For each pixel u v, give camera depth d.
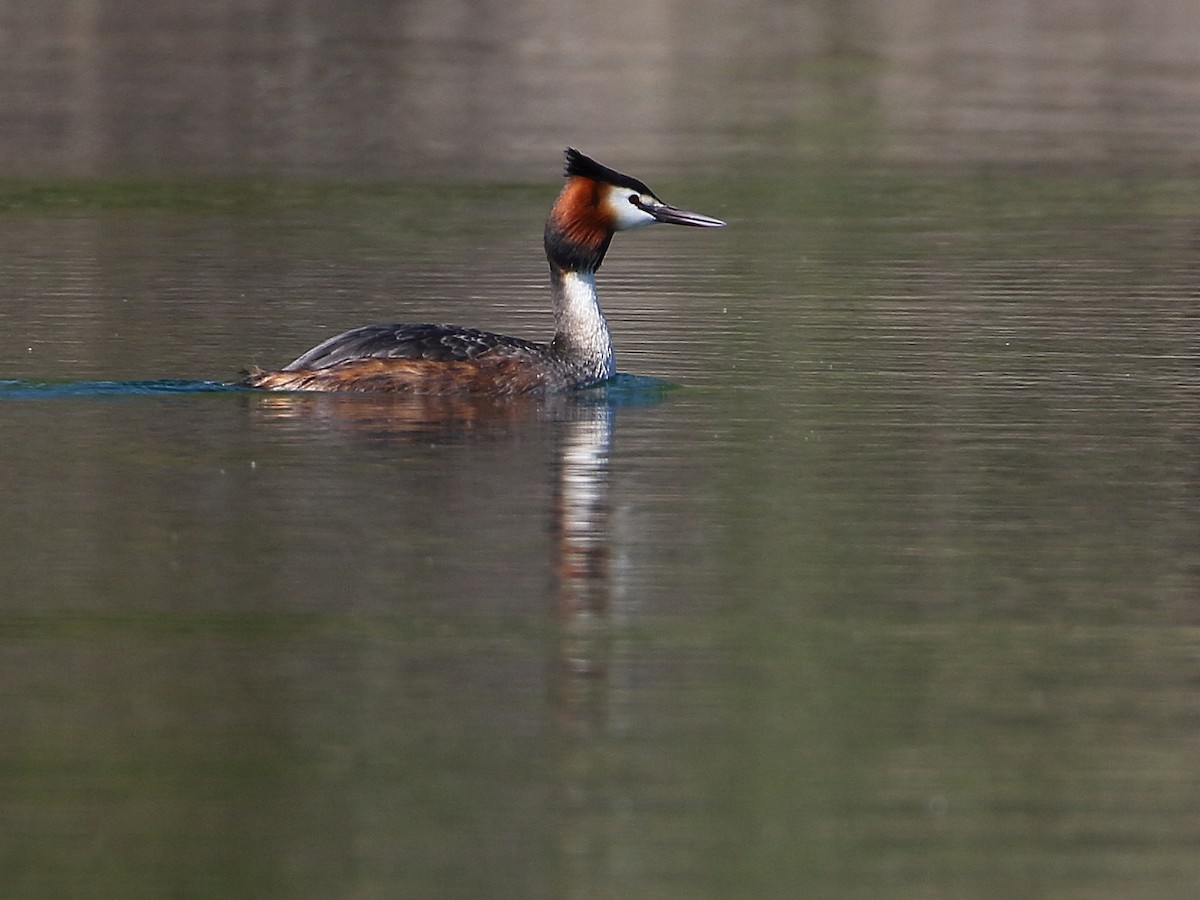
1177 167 34.38
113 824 9.82
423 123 38.31
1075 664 11.95
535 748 10.70
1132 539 14.27
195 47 45.97
